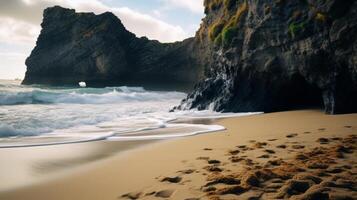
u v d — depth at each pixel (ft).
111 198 19.44
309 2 58.13
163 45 207.10
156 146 35.14
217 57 82.79
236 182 19.94
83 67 205.57
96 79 205.16
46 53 214.48
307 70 58.18
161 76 203.31
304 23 57.52
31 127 46.93
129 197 19.43
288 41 61.16
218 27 85.87
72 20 210.59
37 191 21.42
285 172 20.95
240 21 75.36
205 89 78.33
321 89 58.13
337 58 52.47
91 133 44.50
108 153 32.65
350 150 26.45
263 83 68.03
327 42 53.57
